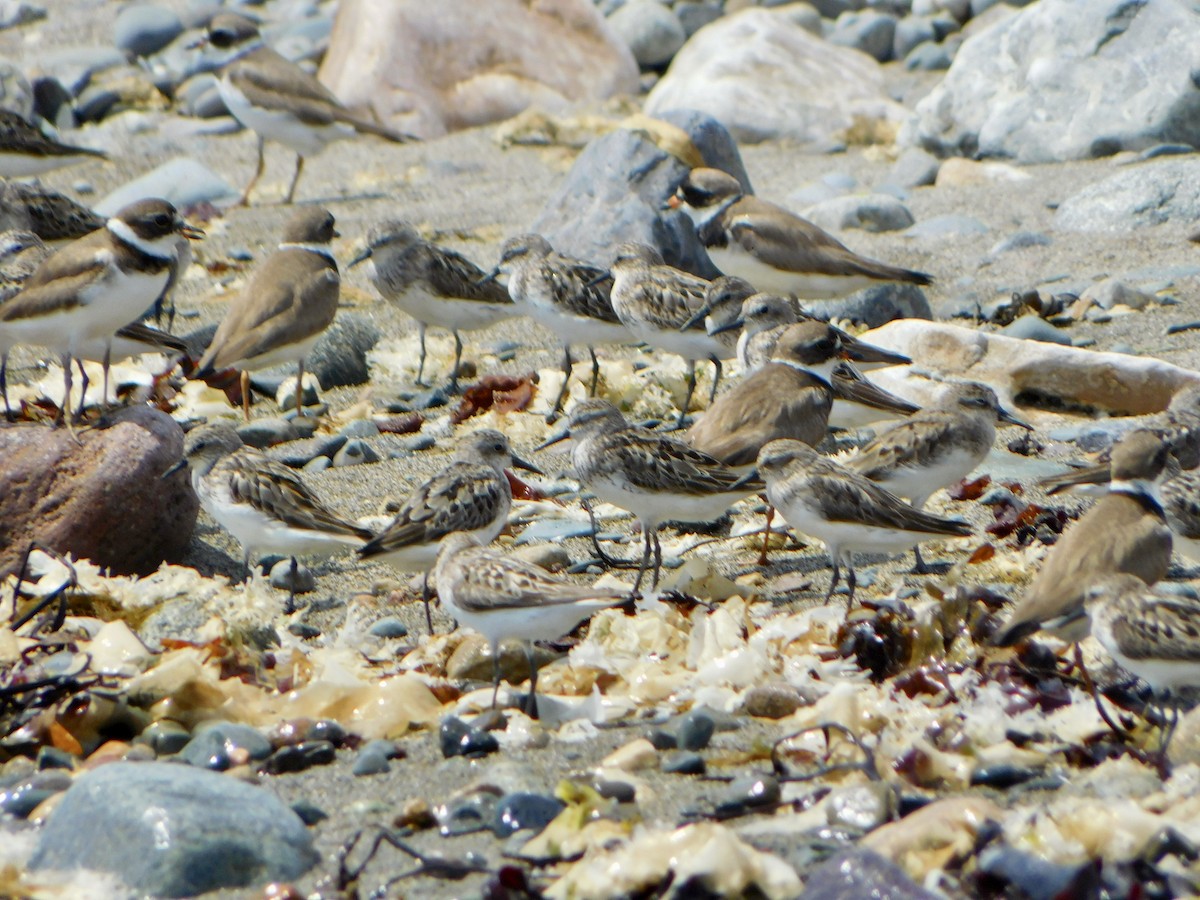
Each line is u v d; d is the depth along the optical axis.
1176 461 12.59
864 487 11.52
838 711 9.42
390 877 7.87
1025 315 18.80
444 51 30.22
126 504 12.59
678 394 17.64
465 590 9.74
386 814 8.59
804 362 13.95
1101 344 17.98
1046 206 23.75
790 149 28.44
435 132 29.81
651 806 8.52
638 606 11.48
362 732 9.70
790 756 9.10
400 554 11.49
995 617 11.05
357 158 28.58
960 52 27.58
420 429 16.50
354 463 15.44
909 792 8.59
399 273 17.36
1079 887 7.39
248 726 9.55
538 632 9.67
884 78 31.08
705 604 11.65
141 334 15.24
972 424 12.92
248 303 16.03
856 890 7.32
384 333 19.83
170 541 13.02
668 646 10.95
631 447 12.23
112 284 13.35
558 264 16.92
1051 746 9.20
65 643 10.69
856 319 19.33
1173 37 25.75
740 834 8.20
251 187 25.55
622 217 20.19
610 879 7.59
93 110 30.86
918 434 12.85
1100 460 13.62
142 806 8.03
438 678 10.61
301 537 12.05
